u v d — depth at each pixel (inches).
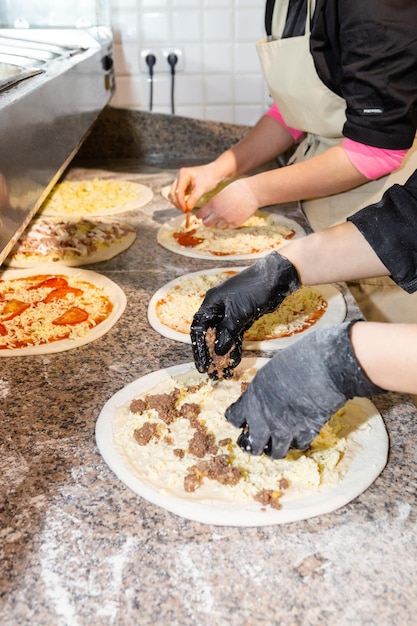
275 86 60.7
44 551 26.9
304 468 30.9
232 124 92.6
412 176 33.2
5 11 80.0
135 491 30.1
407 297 59.4
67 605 24.5
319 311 47.9
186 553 26.8
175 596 24.8
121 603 24.5
